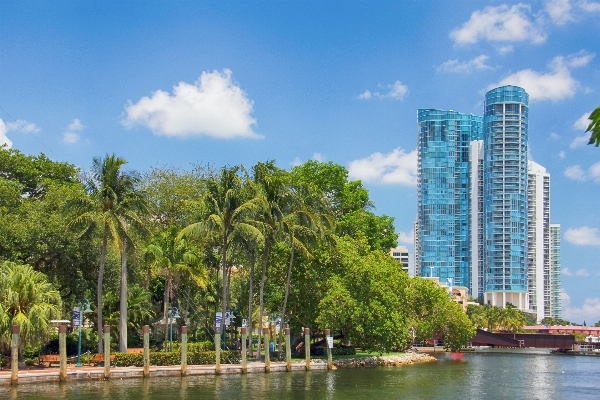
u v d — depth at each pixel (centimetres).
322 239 6575
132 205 5850
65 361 4588
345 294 6325
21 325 4566
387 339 6669
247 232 5862
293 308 6975
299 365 6069
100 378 4850
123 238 5731
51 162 8594
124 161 5891
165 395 4131
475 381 5809
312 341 7700
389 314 6812
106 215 5612
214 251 8344
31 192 8194
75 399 3859
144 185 8606
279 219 6341
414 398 4347
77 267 6188
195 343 7500
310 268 6706
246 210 6125
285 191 6488
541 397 4694
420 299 8962
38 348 6106
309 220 6444
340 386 4875
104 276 6525
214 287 8238
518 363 9438
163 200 8612
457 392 4812
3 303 4678
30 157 8419
